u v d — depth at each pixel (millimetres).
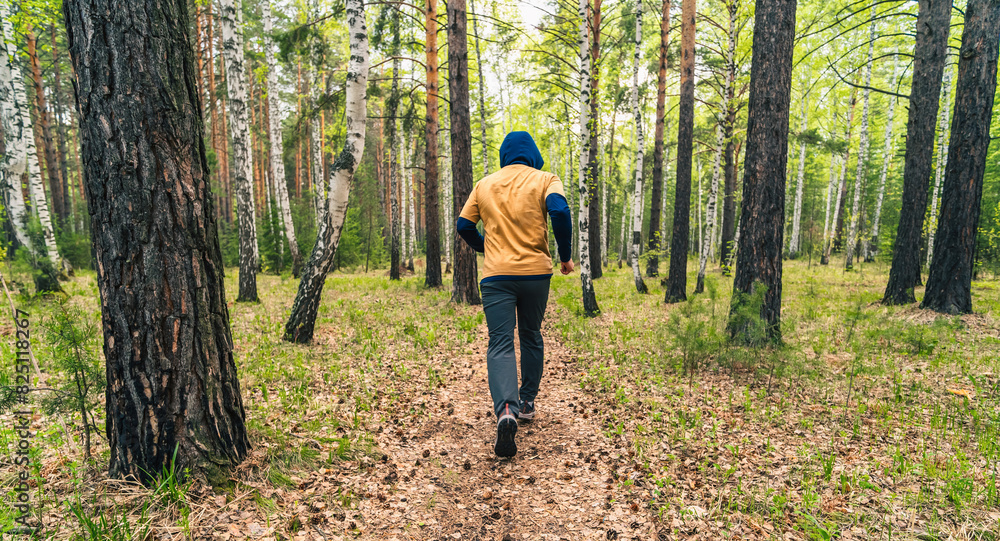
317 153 19750
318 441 2836
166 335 2113
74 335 2441
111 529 1832
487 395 4203
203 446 2219
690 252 35688
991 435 3039
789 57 5312
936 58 8359
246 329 6727
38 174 9703
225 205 26641
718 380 4586
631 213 30672
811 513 2242
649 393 4195
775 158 5328
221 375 2340
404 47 14570
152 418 2111
